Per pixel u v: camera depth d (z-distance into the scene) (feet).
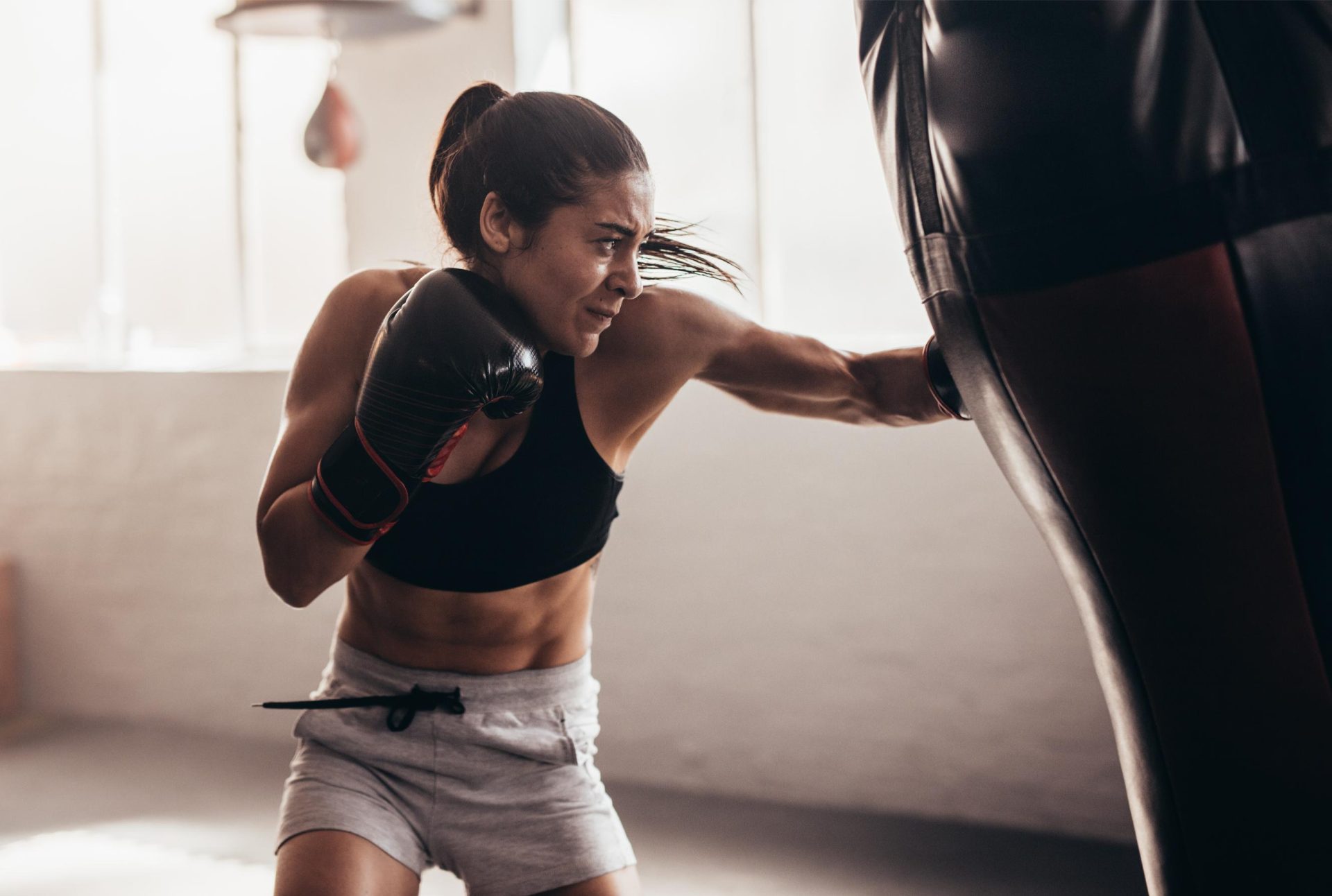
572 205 3.84
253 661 12.33
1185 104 2.57
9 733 12.80
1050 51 2.64
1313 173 2.49
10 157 14.57
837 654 10.01
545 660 4.78
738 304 10.93
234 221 13.60
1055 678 9.26
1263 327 2.62
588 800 4.65
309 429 4.36
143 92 13.91
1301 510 2.69
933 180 3.02
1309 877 2.93
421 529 4.38
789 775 10.26
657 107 11.21
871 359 4.84
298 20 10.60
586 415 4.47
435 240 4.67
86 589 13.08
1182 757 3.09
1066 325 2.86
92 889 9.16
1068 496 3.13
